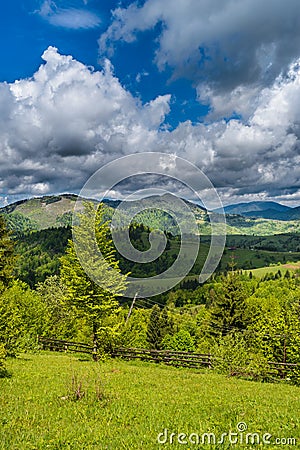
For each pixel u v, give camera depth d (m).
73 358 30.77
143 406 13.05
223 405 13.74
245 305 46.25
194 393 16.20
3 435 9.30
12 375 18.28
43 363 24.44
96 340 30.27
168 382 19.48
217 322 46.06
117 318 30.94
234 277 47.34
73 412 11.80
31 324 45.19
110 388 16.22
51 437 9.46
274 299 64.88
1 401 12.71
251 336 33.16
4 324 26.64
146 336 65.38
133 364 30.77
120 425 10.80
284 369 27.05
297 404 14.80
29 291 51.56
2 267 39.00
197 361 30.38
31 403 12.73
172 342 60.56
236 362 26.16
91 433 9.86
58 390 14.91
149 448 8.91
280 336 31.16
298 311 32.56
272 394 17.58
